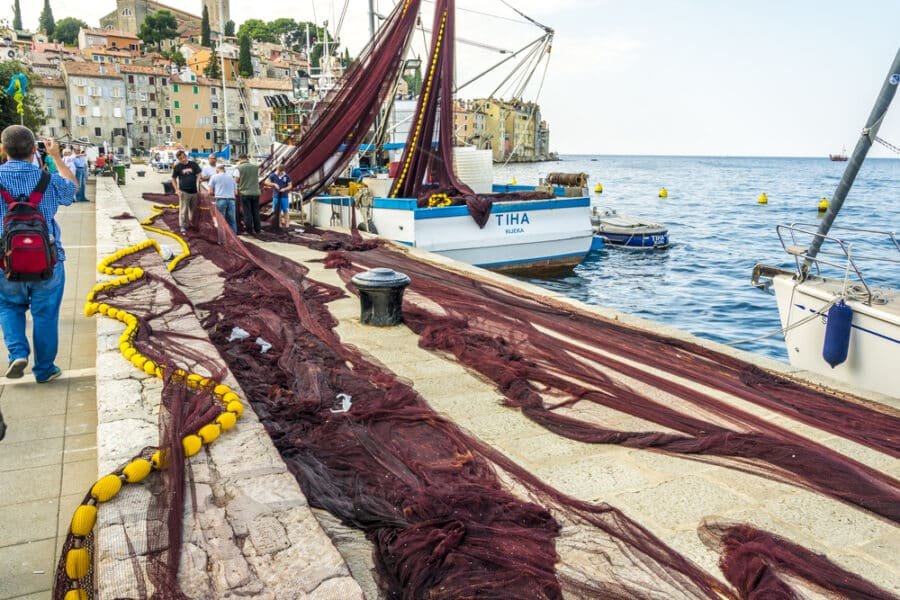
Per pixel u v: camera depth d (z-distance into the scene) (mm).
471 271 12492
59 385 5949
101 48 119062
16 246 5359
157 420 4500
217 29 166375
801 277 8938
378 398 5750
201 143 110562
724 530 3938
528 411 5734
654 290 19188
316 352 7176
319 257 14133
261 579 2924
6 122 39219
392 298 8648
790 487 4562
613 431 5309
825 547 3898
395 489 4176
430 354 7516
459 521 3689
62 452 4711
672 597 3258
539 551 3527
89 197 25406
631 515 4176
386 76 18031
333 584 2906
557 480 4637
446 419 5316
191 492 3623
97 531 3221
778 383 6754
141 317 7070
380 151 24547
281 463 4004
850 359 7820
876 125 8258
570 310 9617
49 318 5832
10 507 4000
